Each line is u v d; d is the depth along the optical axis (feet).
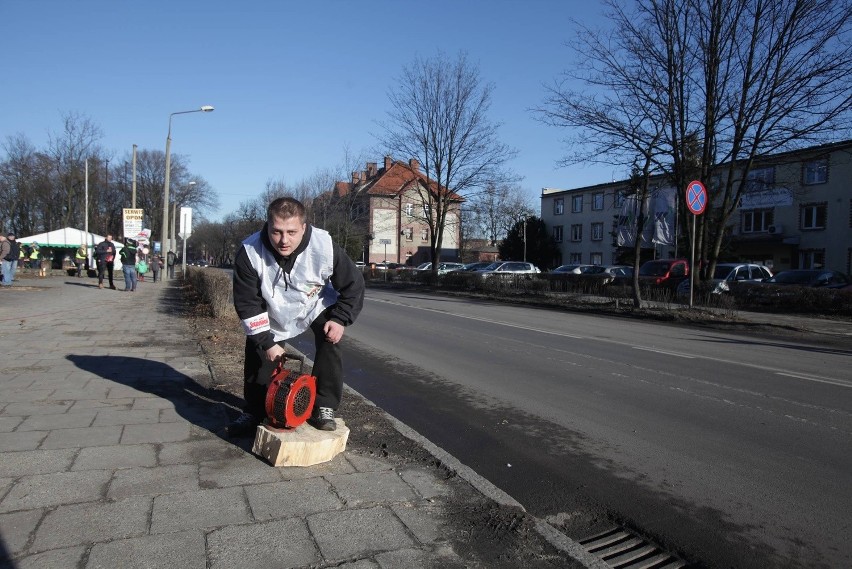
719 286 62.95
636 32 56.34
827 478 13.73
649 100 56.29
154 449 13.14
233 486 11.35
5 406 16.26
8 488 10.81
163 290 70.18
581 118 57.88
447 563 9.19
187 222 82.58
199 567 8.50
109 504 10.33
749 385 23.32
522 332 39.50
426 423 17.85
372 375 24.80
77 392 18.01
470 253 249.96
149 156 240.53
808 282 67.10
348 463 12.98
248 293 13.01
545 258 180.24
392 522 10.34
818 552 10.44
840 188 107.55
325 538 9.59
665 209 79.51
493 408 19.61
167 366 22.40
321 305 13.66
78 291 63.00
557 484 13.33
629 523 11.52
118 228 238.89
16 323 34.63
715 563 10.10
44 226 203.41
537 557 9.62
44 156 188.96
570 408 19.62
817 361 29.76
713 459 14.93
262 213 173.06
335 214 143.33
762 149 59.67
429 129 104.01
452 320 46.93
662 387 22.77
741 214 125.29
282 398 12.71
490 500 11.51
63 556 8.62
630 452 15.42
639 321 50.42
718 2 55.47
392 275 123.54
